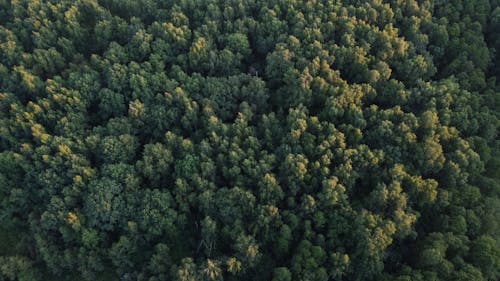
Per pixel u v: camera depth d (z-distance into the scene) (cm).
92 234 8444
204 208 8612
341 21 10400
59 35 10969
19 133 9588
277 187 8281
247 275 8306
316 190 8569
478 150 8931
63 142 9088
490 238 7738
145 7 11225
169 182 9144
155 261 8156
